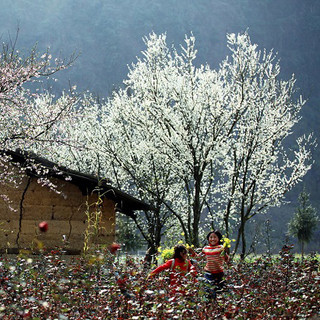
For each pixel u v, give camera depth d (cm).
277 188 2078
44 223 659
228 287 726
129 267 856
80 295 653
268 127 2006
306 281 842
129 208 1454
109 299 618
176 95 1989
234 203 2156
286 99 2091
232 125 2038
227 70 2130
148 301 600
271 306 701
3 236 1262
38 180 1227
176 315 551
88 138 2145
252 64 2048
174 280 785
